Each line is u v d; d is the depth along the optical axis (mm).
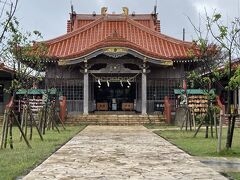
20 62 30203
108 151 18672
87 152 18266
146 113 44906
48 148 19656
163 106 46531
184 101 40844
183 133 29938
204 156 16953
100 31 50281
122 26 51281
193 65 46125
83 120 43156
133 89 51844
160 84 46938
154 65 45312
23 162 14930
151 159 15938
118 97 51906
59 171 13047
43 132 28516
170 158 16266
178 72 46750
